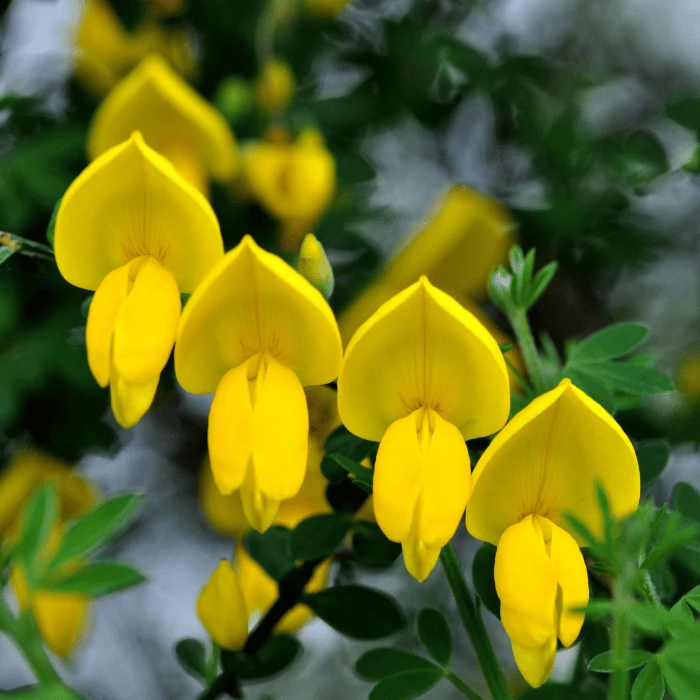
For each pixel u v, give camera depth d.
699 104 0.42
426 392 0.33
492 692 0.34
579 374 0.35
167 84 0.40
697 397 0.43
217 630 0.35
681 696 0.32
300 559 0.35
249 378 0.34
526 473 0.33
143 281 0.34
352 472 0.34
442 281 0.41
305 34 0.47
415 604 0.44
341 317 0.41
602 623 0.35
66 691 0.32
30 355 0.40
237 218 0.42
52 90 0.44
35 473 0.41
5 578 0.33
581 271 0.46
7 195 0.40
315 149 0.42
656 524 0.33
